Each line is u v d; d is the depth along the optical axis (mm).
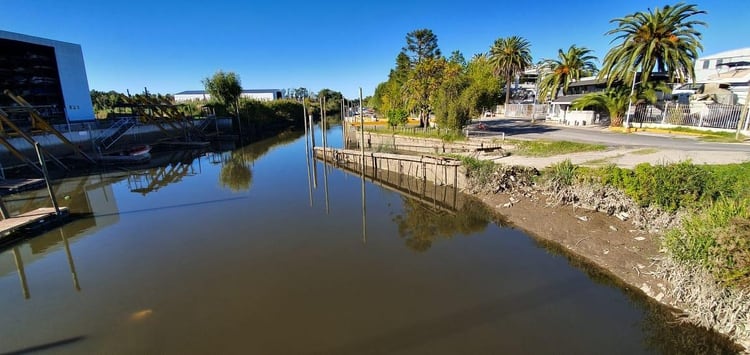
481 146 21453
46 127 23141
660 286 6727
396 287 7727
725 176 9094
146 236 11484
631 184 9586
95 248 10594
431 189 16578
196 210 14375
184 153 32312
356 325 6406
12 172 21234
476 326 6262
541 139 21828
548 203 11562
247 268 8945
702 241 5887
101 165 25344
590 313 6504
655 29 23859
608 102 28203
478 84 25328
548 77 39812
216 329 6418
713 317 5539
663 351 5461
